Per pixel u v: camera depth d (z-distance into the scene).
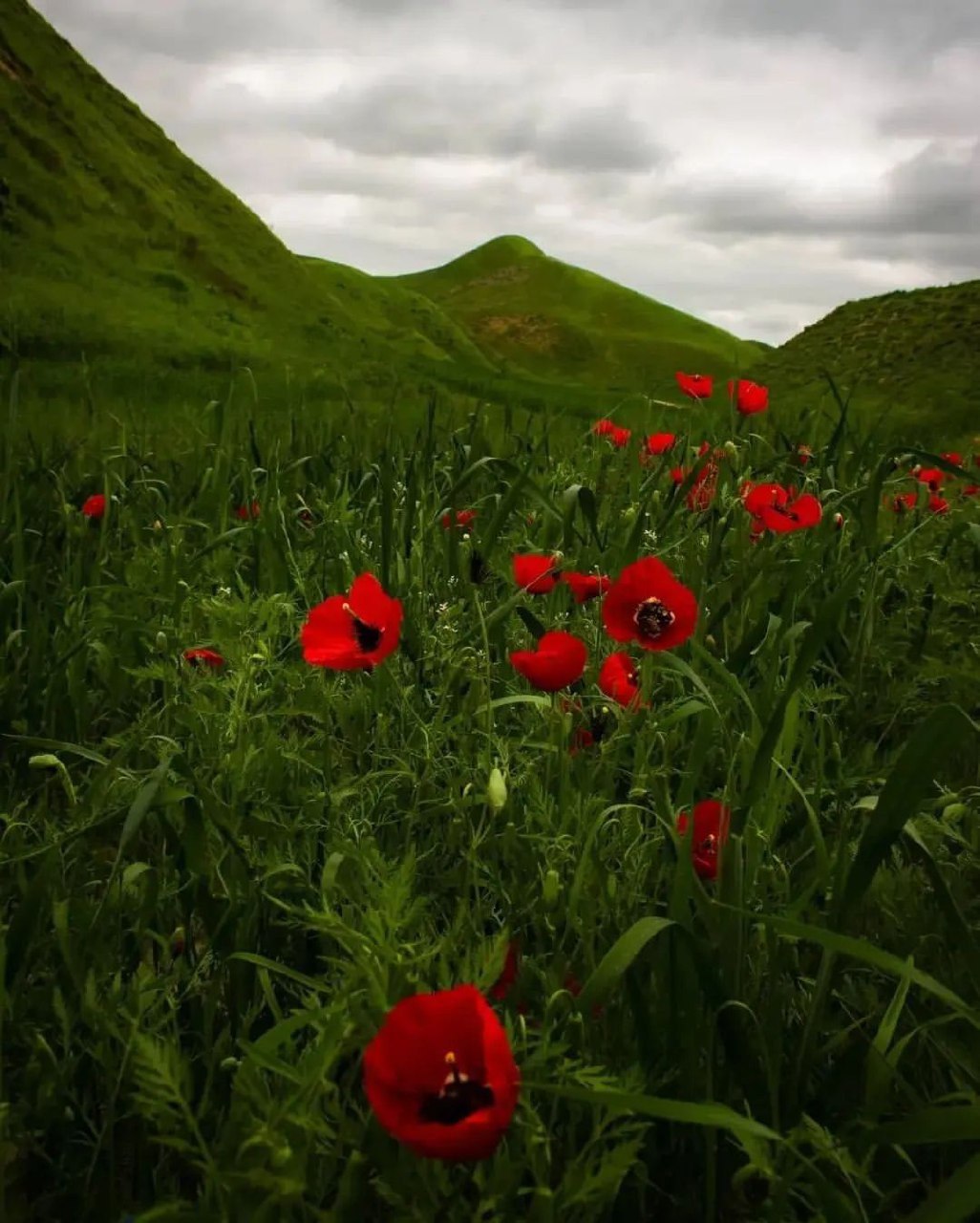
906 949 1.67
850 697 2.59
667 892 1.71
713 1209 1.29
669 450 3.96
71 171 37.72
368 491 4.07
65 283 31.17
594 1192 1.15
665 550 2.94
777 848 1.88
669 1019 1.40
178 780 1.81
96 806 1.80
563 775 1.80
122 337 24.48
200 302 34.31
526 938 1.71
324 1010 1.16
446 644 2.32
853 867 1.37
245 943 1.54
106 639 2.78
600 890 1.60
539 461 4.51
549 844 1.67
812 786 2.02
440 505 3.58
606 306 125.44
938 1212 0.97
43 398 6.20
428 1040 1.02
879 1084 1.28
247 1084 1.09
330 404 6.00
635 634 1.97
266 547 3.17
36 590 3.01
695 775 1.76
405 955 1.27
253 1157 1.05
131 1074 1.38
